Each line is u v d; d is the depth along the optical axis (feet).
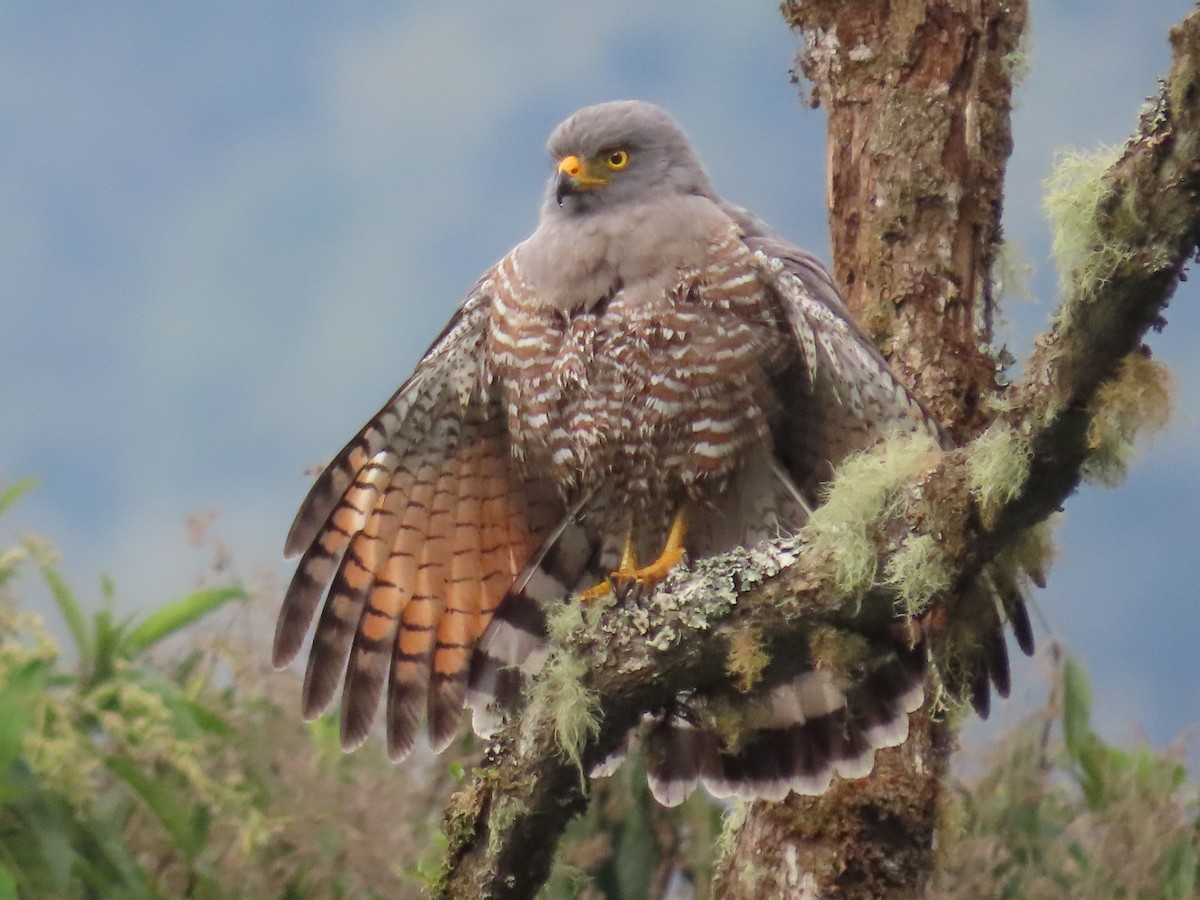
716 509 33.47
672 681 27.55
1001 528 24.90
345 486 32.81
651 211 33.06
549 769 27.37
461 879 27.96
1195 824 34.01
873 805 29.99
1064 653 35.12
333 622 32.37
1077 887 32.24
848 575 25.95
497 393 33.81
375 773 33.47
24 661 29.76
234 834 31.40
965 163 32.76
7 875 27.35
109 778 32.32
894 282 32.40
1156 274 22.20
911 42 33.12
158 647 34.65
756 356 32.45
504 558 33.50
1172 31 21.45
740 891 30.53
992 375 31.94
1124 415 23.06
